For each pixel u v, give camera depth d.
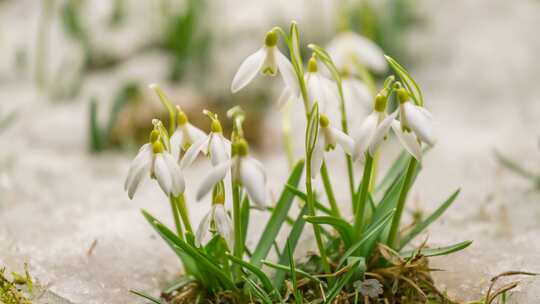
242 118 0.55
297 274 0.59
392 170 0.62
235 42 1.02
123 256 0.63
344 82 0.63
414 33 1.00
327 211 0.59
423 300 0.58
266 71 0.55
